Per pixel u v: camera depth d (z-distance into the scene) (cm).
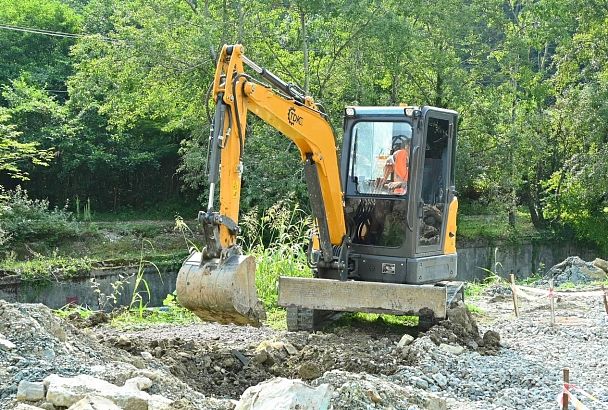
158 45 3203
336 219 1219
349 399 646
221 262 914
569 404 822
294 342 1133
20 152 3017
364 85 3481
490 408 821
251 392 634
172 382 766
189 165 3334
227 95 973
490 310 1628
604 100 3919
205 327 1351
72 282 2819
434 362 993
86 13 4672
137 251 3384
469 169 3806
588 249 4409
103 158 4162
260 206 3159
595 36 4122
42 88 4156
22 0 4388
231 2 3309
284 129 1113
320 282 1220
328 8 3203
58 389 665
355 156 1277
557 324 1388
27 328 830
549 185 4275
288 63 3472
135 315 1500
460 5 3706
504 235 4147
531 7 4166
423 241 1272
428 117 1250
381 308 1191
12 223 3191
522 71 4041
